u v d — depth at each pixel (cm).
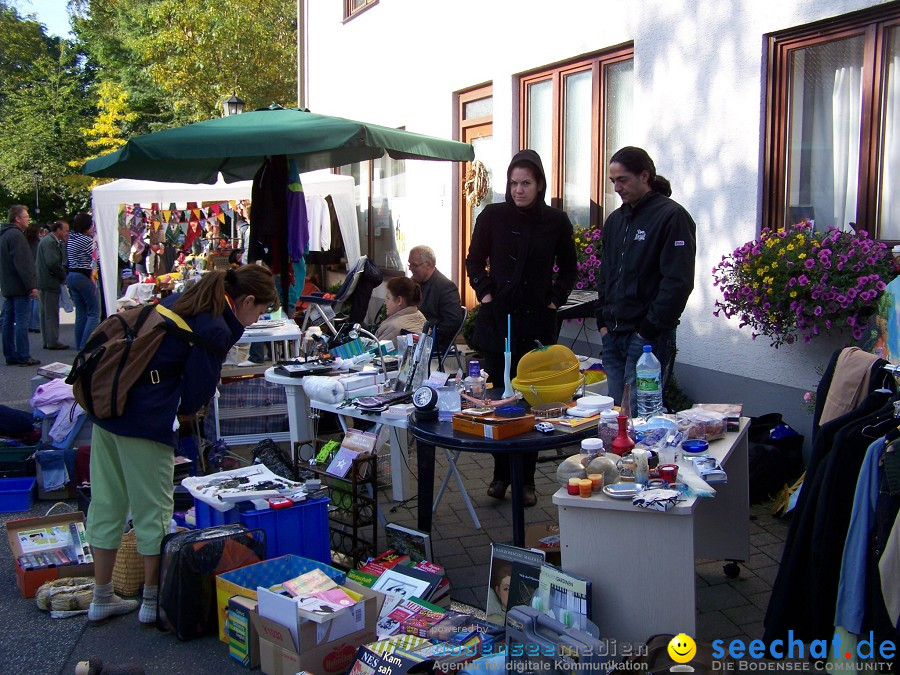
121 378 342
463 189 909
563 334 740
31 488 525
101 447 361
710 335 576
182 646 348
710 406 394
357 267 778
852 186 500
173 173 723
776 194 531
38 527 440
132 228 1100
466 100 893
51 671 330
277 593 313
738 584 385
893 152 478
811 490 291
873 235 489
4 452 540
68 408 555
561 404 378
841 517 282
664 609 286
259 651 324
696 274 584
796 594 295
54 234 1126
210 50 1780
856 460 281
